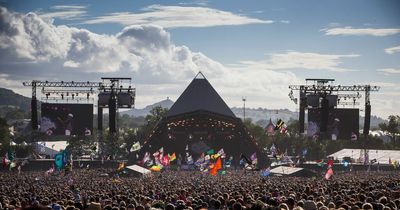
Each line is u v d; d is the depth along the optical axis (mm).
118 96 122375
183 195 43594
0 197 41938
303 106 129750
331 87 129125
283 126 126625
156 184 78062
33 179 96750
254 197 39250
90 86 126688
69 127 126000
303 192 45906
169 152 189375
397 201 31172
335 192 45469
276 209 27031
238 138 189750
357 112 129250
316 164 158500
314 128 127938
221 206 31719
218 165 97812
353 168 165875
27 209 12766
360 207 28891
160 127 185875
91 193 52406
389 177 104562
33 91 125812
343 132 129500
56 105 125938
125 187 70438
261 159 187375
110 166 154750
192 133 189250
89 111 126000
